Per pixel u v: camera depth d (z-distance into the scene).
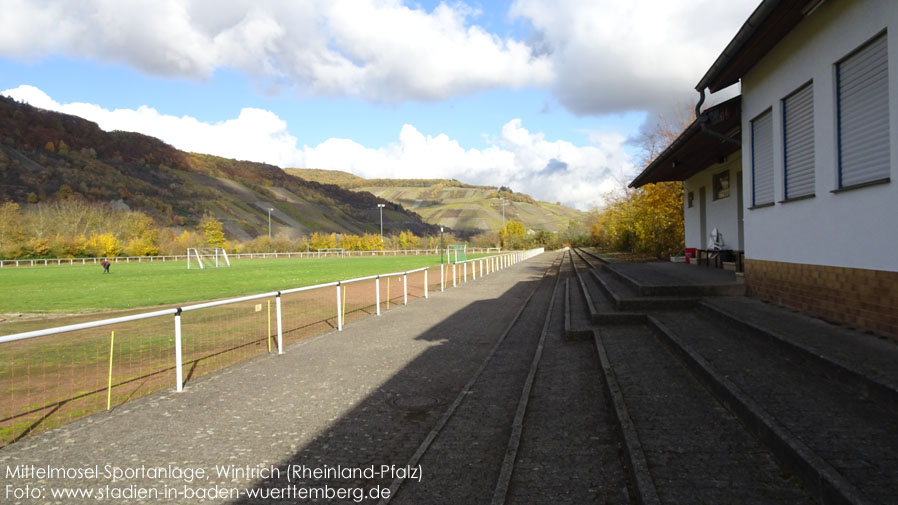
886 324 5.41
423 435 5.07
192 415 5.65
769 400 4.27
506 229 95.06
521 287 20.84
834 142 6.26
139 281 30.64
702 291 9.72
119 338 11.32
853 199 5.94
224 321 13.66
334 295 19.70
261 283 27.72
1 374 8.16
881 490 2.76
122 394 6.98
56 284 28.88
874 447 3.31
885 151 5.42
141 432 5.14
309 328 12.30
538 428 4.99
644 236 28.64
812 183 7.00
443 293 19.05
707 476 3.37
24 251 61.09
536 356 7.84
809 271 7.05
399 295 19.12
